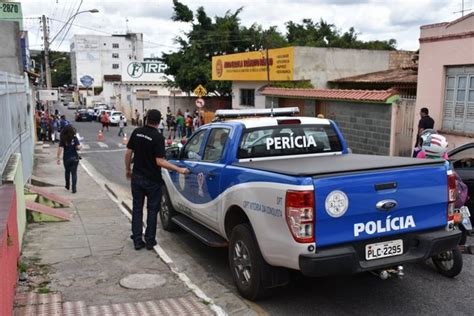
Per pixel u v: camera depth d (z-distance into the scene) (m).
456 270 5.50
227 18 38.81
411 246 4.55
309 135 5.92
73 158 11.96
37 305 4.66
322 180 4.09
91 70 106.12
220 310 4.64
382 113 15.33
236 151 5.50
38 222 8.19
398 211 4.41
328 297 5.09
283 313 4.71
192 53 37.25
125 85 60.31
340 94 17.34
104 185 13.30
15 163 6.76
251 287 4.85
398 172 4.38
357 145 16.66
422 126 12.64
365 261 4.34
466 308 4.77
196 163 6.33
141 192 6.67
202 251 6.88
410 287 5.34
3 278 3.70
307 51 22.61
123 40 107.69
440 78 13.19
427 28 13.48
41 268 5.84
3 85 6.99
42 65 62.53
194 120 31.83
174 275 5.67
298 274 5.51
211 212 5.86
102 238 7.24
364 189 4.22
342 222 4.19
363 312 4.70
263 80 25.45
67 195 11.45
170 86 40.22
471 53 12.08
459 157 7.80
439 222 4.65
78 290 5.14
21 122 11.15
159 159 6.54
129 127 45.25
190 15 38.66
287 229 4.20
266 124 5.71
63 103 97.12
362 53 23.61
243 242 4.95
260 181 4.60
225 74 29.83
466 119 12.56
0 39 16.83
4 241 3.86
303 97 19.31
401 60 24.31
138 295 5.03
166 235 7.70
